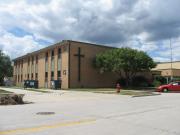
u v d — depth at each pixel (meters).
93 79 47.00
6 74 86.62
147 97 24.62
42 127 9.06
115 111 13.51
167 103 18.02
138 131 8.39
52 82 45.53
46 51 53.28
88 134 7.93
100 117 11.39
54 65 49.47
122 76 49.78
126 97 24.59
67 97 24.92
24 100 21.20
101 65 45.59
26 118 11.12
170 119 10.81
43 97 25.02
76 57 45.28
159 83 54.03
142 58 41.97
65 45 45.62
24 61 66.25
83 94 29.42
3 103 17.61
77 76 45.03
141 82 52.66
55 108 15.02
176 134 7.97
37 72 57.44
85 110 13.98
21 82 67.88
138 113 12.70
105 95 27.55
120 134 7.94
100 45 48.50
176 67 72.69
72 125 9.45
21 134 7.95
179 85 34.47
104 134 7.93
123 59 41.84
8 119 10.85
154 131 8.40
